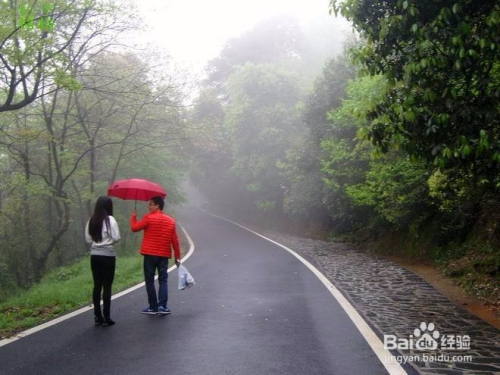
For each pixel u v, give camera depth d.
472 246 11.20
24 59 11.02
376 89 9.98
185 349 5.74
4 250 21.30
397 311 7.53
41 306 8.80
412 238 14.37
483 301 8.30
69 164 20.31
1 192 20.95
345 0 7.51
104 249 6.98
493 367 4.95
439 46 6.55
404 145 6.95
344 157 17.27
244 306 8.10
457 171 8.15
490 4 6.49
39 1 11.19
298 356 5.40
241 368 5.04
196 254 17.38
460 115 6.30
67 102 19.42
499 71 6.79
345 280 10.54
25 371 5.09
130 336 6.37
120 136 20.97
